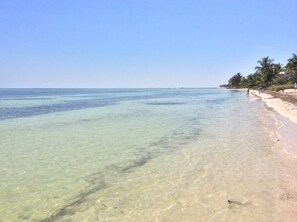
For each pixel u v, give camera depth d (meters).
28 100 78.19
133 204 8.74
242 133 20.11
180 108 44.34
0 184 10.57
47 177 11.30
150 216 7.96
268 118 28.38
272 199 8.73
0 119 31.56
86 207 8.61
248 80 167.12
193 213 8.04
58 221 7.80
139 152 15.09
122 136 19.78
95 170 12.10
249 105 48.22
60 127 24.80
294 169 11.59
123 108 45.84
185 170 11.91
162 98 84.69
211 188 9.83
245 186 9.88
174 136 19.47
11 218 7.99
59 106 52.47
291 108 36.00
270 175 10.94
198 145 16.56
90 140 18.56
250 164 12.49
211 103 56.91
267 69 112.06
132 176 11.27
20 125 26.36
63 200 9.12
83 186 10.28
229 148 15.63
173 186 10.12
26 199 9.23
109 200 9.07
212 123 25.73
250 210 8.06
